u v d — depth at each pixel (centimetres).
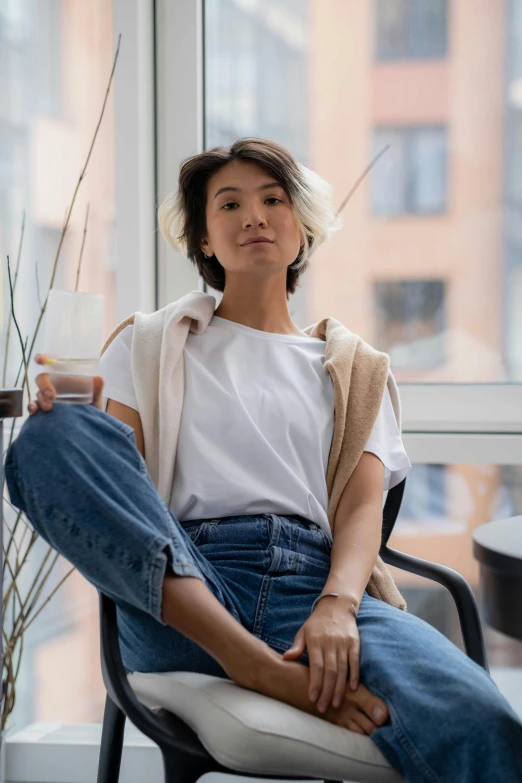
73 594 196
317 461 137
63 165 195
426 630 117
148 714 108
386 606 125
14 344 196
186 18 192
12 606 193
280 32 194
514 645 192
